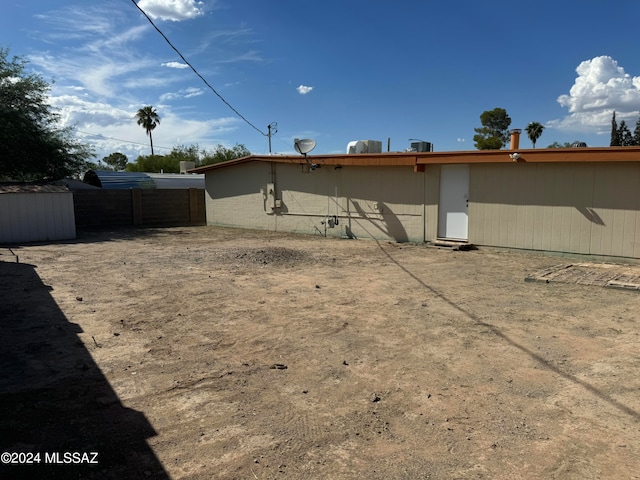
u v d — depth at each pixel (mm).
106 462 2994
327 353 4996
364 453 3119
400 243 14727
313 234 17297
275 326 5957
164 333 5668
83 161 23125
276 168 18250
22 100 20656
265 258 11492
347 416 3627
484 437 3312
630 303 7008
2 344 5234
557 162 11570
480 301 7219
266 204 18797
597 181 11125
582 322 6062
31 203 15383
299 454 3107
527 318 6266
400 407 3773
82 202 20688
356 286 8359
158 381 4270
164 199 22828
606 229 11078
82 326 5930
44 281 8711
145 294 7688
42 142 20891
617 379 4281
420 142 14977
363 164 15117
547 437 3305
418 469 2938
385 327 5906
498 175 12641
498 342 5316
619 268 9820
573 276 8859
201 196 23875
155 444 3217
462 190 13461
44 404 3791
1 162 20609
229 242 15172
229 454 3102
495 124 62344
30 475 2834
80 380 4277
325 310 6723
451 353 4980
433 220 14086
